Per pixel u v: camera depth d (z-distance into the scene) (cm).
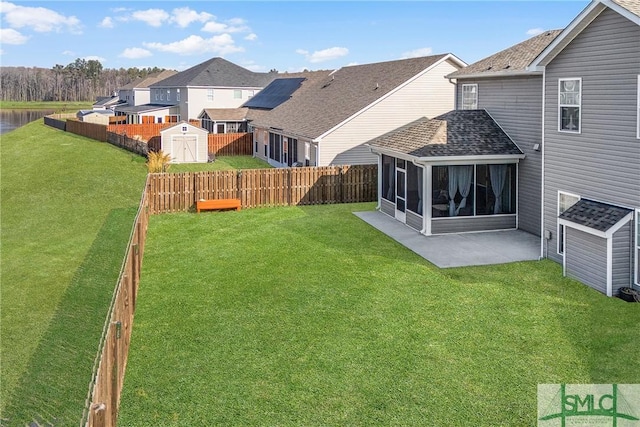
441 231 1997
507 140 2062
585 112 1502
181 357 1077
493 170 2012
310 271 1584
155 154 3569
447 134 2075
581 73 1509
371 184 2733
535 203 1956
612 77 1400
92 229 2252
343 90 3612
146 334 1183
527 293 1384
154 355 1087
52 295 1522
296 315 1271
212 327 1214
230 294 1414
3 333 1278
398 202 2247
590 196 1501
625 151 1371
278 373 1010
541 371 1002
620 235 1349
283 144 3638
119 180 3247
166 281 1524
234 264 1667
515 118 2042
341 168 2678
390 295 1382
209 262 1695
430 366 1026
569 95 1564
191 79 6344
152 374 1012
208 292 1432
